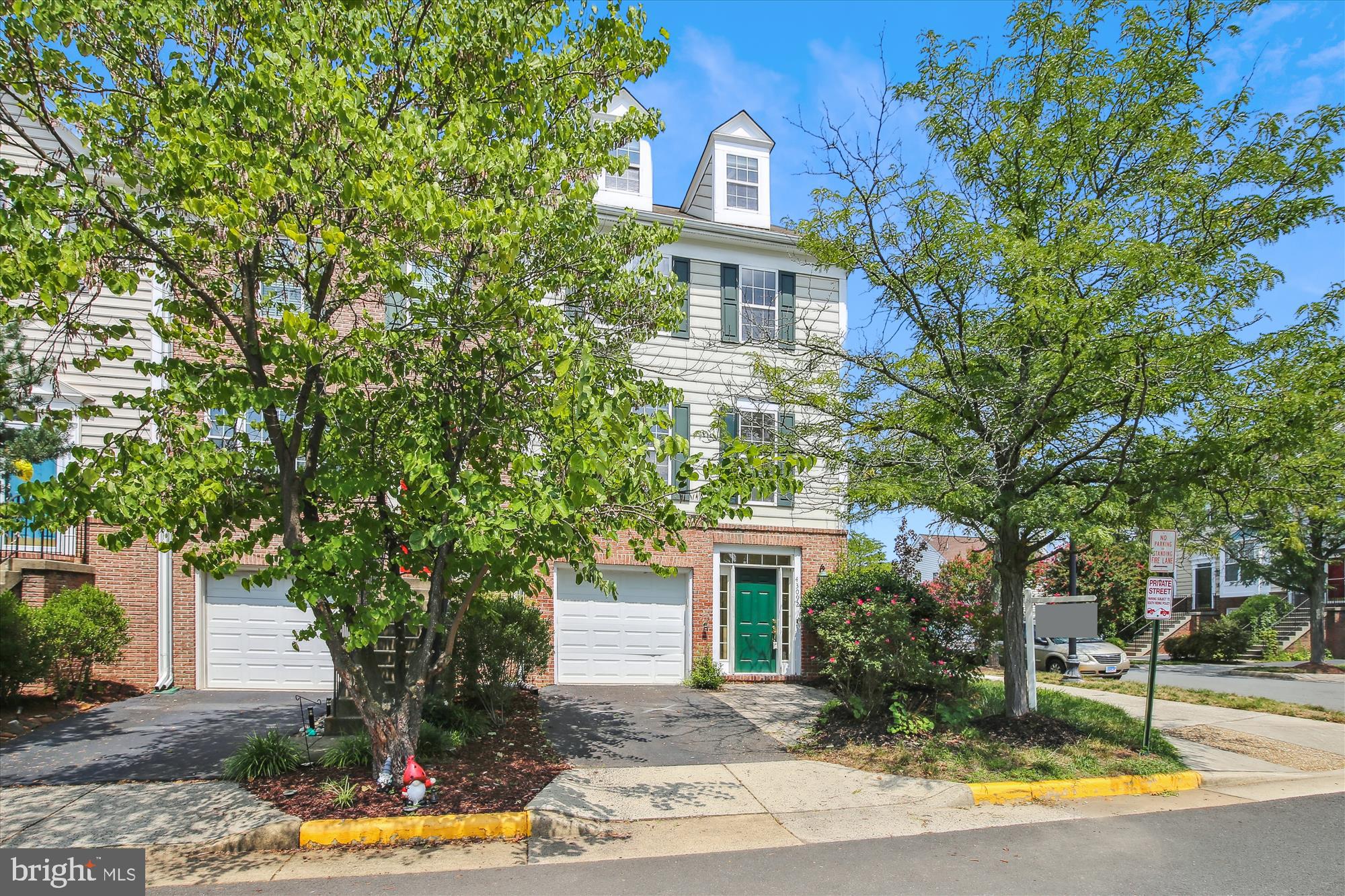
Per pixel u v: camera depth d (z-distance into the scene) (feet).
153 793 24.00
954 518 31.45
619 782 26.76
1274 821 23.86
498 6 22.82
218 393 21.86
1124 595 90.17
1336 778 29.66
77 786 24.68
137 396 42.09
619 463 19.56
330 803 23.16
